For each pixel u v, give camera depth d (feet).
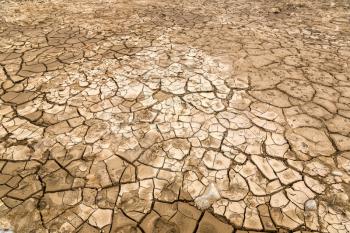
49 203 6.75
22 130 8.84
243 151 8.09
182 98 10.17
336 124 9.07
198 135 8.62
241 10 19.65
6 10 19.47
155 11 19.27
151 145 8.30
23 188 7.08
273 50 13.64
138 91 10.57
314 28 16.34
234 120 9.18
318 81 11.19
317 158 7.88
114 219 6.45
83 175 7.42
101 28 16.24
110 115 9.43
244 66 12.16
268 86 10.85
